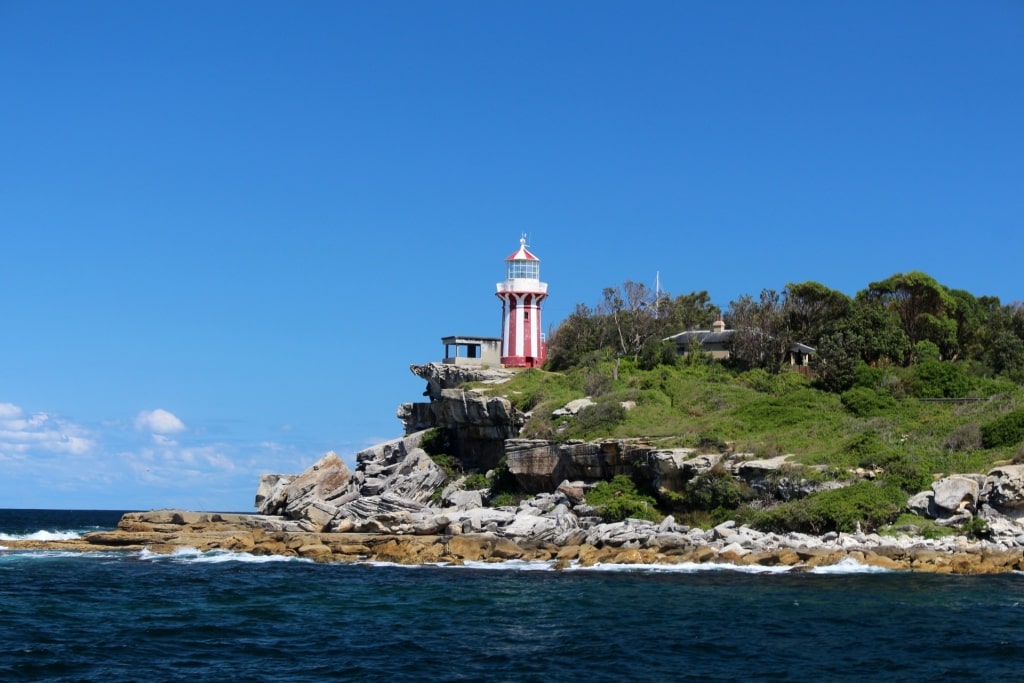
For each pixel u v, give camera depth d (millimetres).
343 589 63250
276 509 104625
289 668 41469
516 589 62469
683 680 39375
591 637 47500
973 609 53281
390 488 104750
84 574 71812
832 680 39250
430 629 49844
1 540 93000
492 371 116562
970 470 77812
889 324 107125
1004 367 105250
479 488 102312
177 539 89812
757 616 52094
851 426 89188
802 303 113000
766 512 78062
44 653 43719
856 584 61875
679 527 79875
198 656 43688
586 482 91938
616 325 122688
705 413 98188
